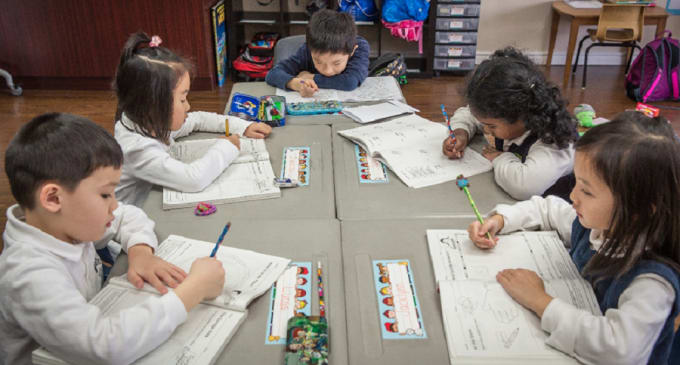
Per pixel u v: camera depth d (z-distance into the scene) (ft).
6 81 13.06
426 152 5.07
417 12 13.38
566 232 3.74
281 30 13.87
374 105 6.30
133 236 3.58
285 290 3.26
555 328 2.80
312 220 3.99
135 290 3.18
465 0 13.50
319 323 2.93
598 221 2.89
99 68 13.21
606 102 12.75
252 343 2.88
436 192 4.43
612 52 15.11
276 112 5.90
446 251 3.57
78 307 2.81
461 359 2.74
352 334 2.94
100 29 12.79
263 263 3.47
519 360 2.72
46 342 2.80
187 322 2.98
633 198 2.68
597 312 2.99
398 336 2.93
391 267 3.47
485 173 4.75
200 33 12.77
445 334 2.93
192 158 4.88
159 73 4.42
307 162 4.96
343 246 3.69
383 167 4.88
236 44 14.02
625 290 2.86
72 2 12.50
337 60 6.82
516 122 4.46
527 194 4.33
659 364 3.08
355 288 3.29
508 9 14.61
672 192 2.66
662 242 2.79
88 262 3.40
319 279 3.30
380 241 3.75
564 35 14.92
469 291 3.15
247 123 5.55
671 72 12.49
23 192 2.91
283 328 2.98
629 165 2.65
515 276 3.19
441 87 13.73
